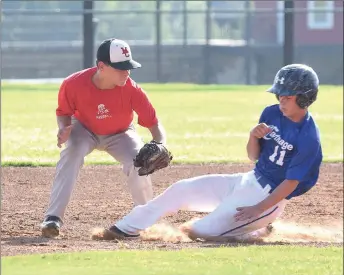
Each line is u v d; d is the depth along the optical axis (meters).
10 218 19.28
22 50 76.88
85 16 65.56
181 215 19.95
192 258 13.06
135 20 80.88
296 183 15.12
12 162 27.80
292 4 65.31
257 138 15.37
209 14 78.31
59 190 16.98
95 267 12.30
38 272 11.94
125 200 22.17
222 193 15.94
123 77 16.56
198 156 30.92
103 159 29.22
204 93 63.84
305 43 80.06
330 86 71.50
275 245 14.87
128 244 15.24
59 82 73.94
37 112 48.25
